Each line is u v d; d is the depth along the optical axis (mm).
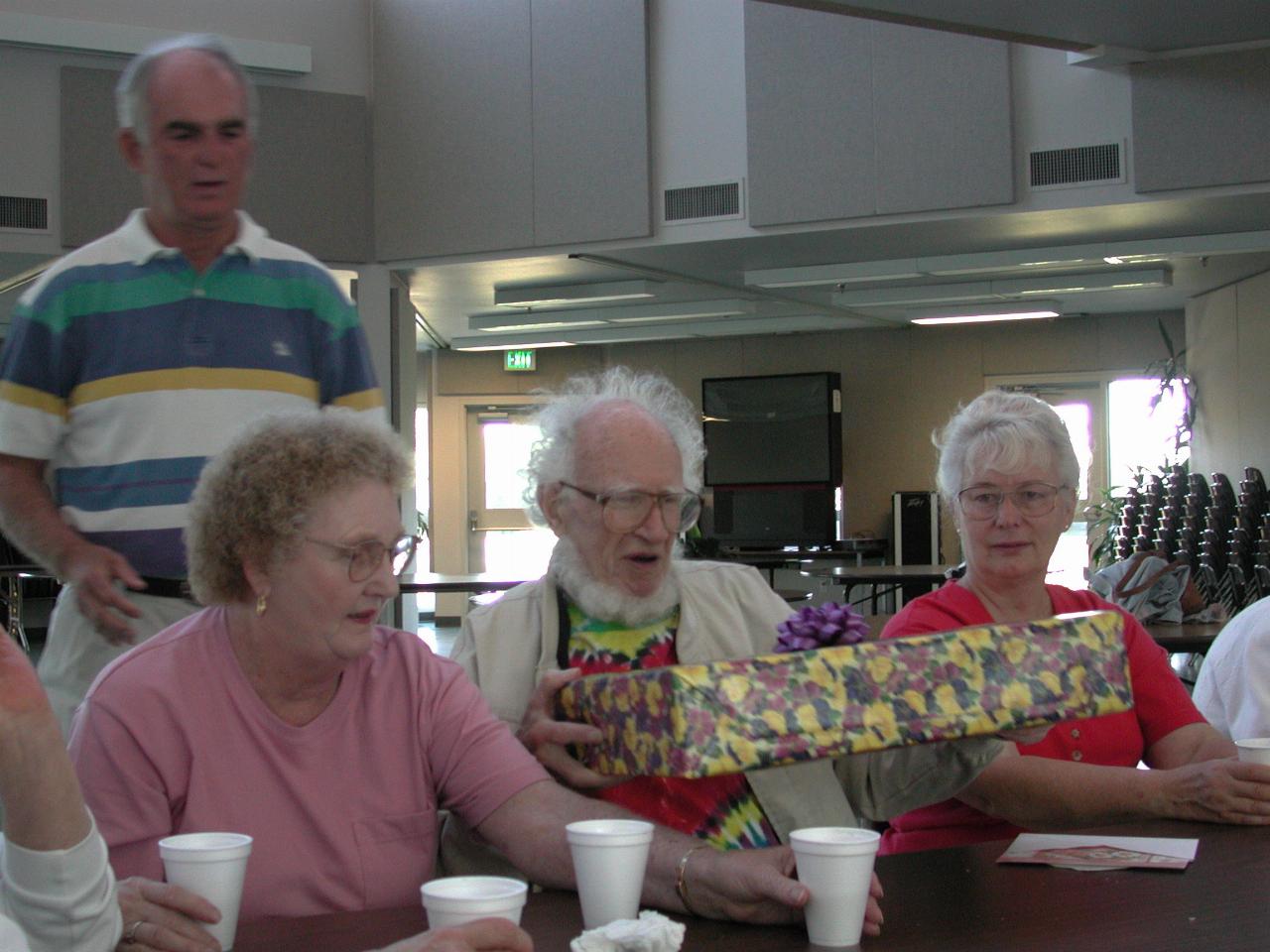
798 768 1805
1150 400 11312
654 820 1742
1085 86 7473
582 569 1865
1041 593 2357
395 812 1586
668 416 1984
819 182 7891
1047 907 1385
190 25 8227
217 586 1506
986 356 12391
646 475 1826
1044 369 12219
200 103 2195
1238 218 7871
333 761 1563
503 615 1917
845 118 7832
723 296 10562
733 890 1337
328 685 1566
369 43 8695
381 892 1561
